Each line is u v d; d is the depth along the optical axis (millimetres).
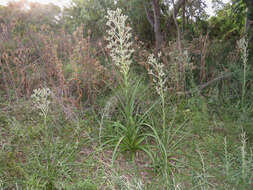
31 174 2760
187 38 8062
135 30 9711
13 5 6359
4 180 2561
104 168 2977
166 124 4262
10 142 3242
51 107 4398
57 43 5668
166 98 4828
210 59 6723
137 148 3498
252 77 5223
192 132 4102
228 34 10305
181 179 2887
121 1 8492
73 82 4629
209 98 5293
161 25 10242
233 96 5242
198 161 3291
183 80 5457
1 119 3900
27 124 3836
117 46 3230
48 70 4867
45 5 7395
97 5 8203
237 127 4043
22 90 4770
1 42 5121
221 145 3557
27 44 5539
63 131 3795
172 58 5566
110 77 4758
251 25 7594
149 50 7828
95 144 3588
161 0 9570
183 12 8227
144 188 2543
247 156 3139
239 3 8586
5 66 5004
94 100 4527
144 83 5316
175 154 3443
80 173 2998
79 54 4723
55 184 2564
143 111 4012
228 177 2650
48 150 2926
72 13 8664
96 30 8609
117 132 3463
